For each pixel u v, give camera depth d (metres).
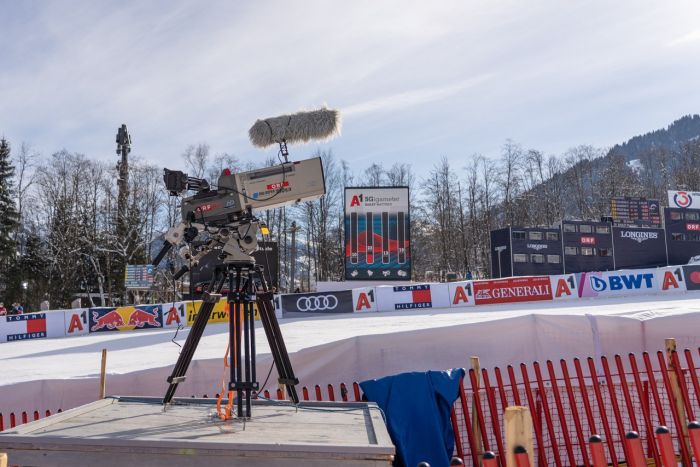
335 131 4.03
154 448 2.88
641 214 38.47
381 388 5.09
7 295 40.34
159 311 18.89
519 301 19.48
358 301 19.23
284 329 13.02
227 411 3.62
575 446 5.84
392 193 23.50
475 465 5.30
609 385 5.61
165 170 3.78
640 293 19.56
